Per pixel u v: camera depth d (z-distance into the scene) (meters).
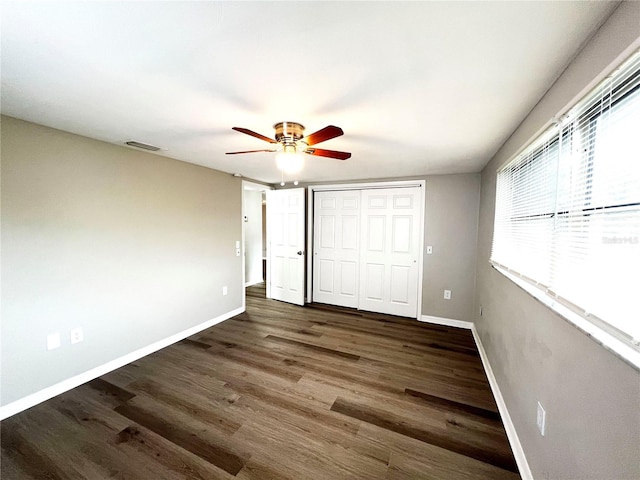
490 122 1.77
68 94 1.46
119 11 0.87
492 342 2.35
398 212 3.93
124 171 2.49
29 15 0.88
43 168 1.97
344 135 2.05
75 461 1.49
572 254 1.09
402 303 3.95
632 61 0.78
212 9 0.86
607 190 0.90
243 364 2.55
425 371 2.45
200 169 3.29
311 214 4.47
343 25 0.93
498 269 2.18
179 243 3.06
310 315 3.96
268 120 1.79
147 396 2.06
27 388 1.93
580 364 0.97
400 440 1.66
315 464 1.49
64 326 2.12
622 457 0.75
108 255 2.40
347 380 2.29
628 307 0.77
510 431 1.67
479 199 3.39
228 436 1.67
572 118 1.13
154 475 1.41
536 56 1.08
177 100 1.52
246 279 5.85
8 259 1.84
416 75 1.24
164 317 2.91
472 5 0.84
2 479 1.38
